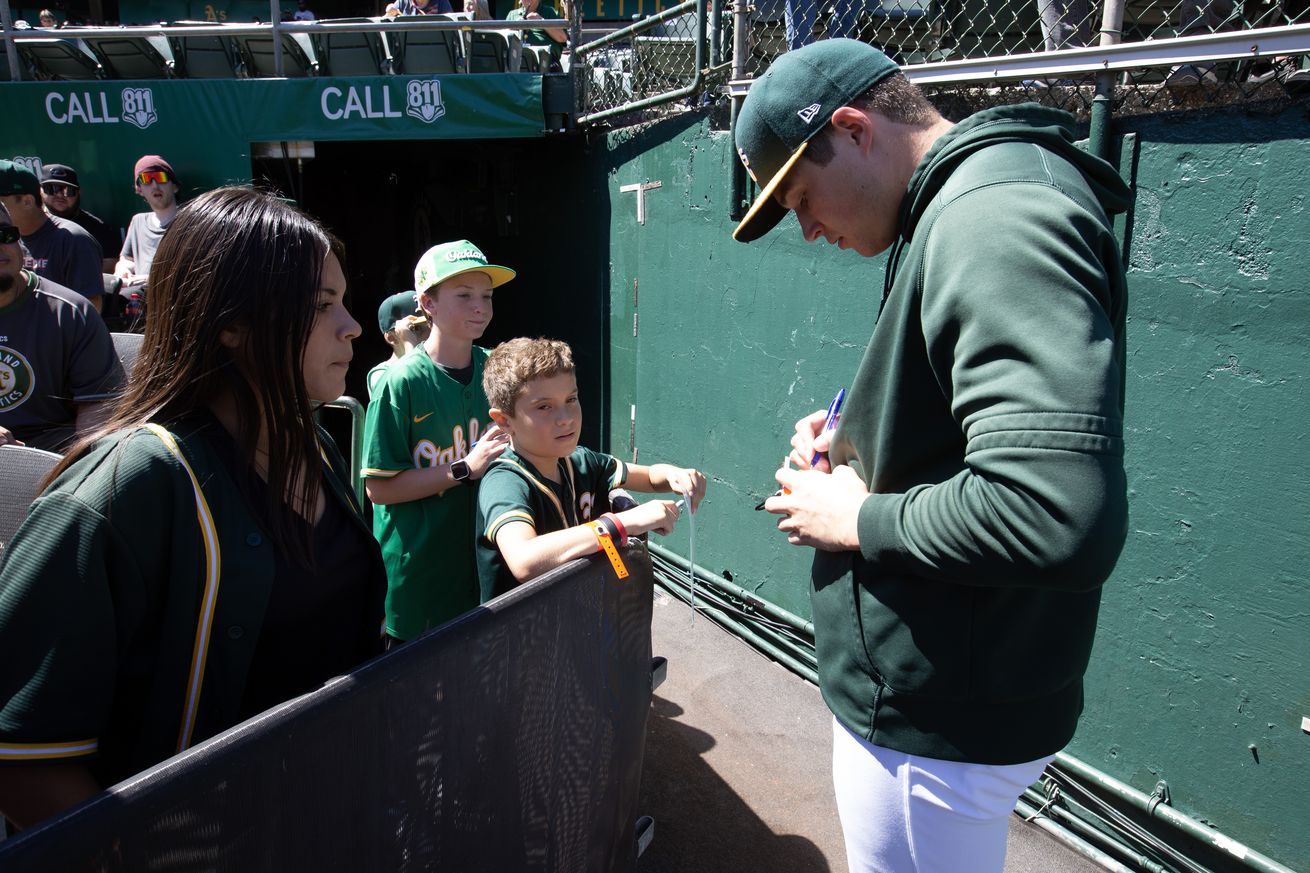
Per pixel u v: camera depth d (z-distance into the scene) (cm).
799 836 276
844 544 132
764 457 384
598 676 174
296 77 589
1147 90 243
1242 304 222
